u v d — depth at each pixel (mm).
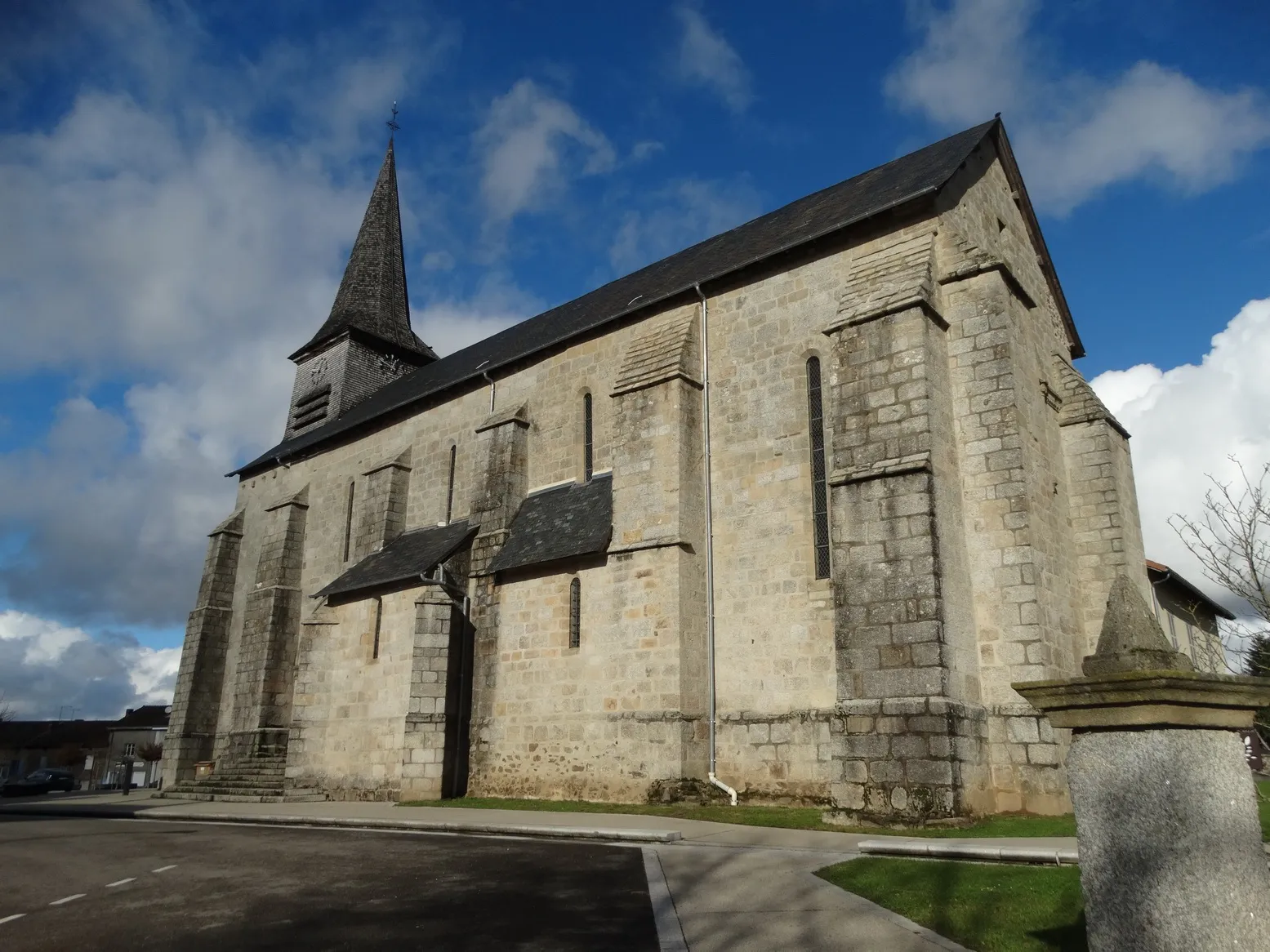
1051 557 17266
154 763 61656
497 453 24984
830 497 16672
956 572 15867
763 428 19938
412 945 8008
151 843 15336
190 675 33906
